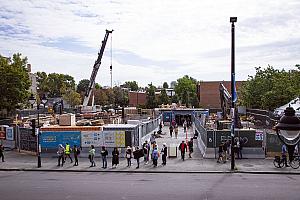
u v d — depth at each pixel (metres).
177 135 48.19
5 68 57.22
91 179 21.94
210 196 16.95
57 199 16.83
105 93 117.38
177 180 21.30
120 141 30.81
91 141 31.23
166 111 74.31
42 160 29.89
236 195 17.11
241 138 29.03
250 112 69.44
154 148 26.58
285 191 17.97
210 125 49.53
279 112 46.44
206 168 25.22
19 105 64.00
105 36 65.62
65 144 31.53
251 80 73.62
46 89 140.75
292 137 5.80
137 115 74.88
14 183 20.75
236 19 25.58
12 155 32.72
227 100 46.06
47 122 52.12
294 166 25.28
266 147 28.89
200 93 103.88
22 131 34.59
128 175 23.39
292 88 57.47
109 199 16.72
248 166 25.66
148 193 17.77
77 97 112.06
